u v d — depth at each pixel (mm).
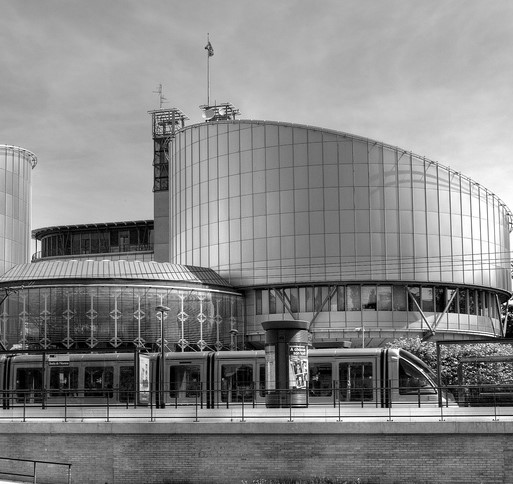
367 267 87562
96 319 80000
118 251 136250
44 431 36938
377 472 34812
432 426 34625
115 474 36344
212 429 35875
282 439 35531
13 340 80125
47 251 141500
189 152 98688
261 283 89875
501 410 38188
